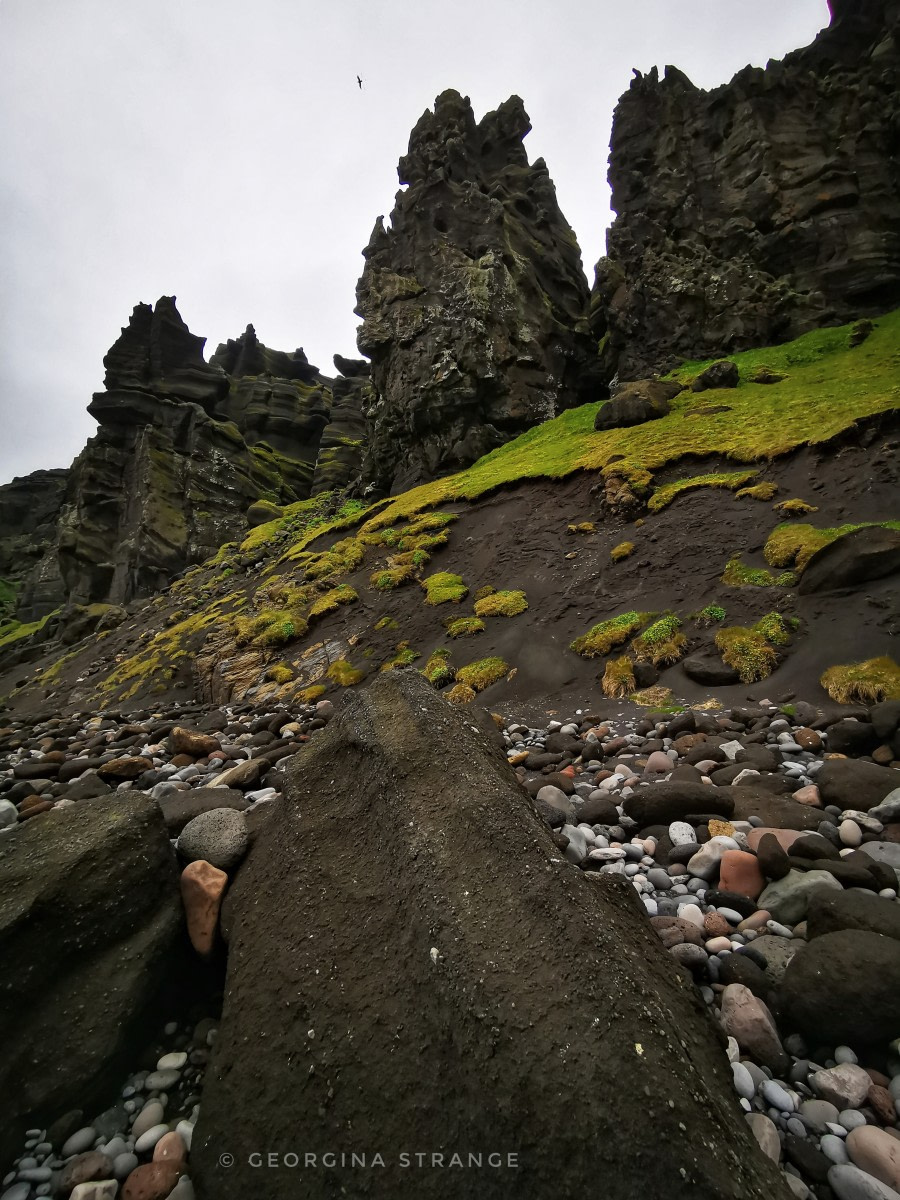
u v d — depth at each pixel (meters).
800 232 22.06
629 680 8.61
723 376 17.53
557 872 2.37
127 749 8.12
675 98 26.73
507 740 7.27
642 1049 1.78
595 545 12.70
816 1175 1.87
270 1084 2.14
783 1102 2.09
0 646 40.00
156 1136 2.19
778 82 24.47
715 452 13.27
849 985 2.29
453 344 24.25
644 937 2.46
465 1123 1.78
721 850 3.56
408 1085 1.94
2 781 6.80
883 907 2.67
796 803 4.10
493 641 11.24
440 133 29.67
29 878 2.64
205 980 2.91
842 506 10.11
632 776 5.32
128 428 41.06
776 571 9.41
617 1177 1.55
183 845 3.27
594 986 1.94
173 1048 2.60
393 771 2.96
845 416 12.17
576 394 26.84
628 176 27.30
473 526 16.05
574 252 32.31
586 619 10.66
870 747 5.20
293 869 2.89
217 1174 1.99
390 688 3.62
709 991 2.63
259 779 5.21
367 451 29.61
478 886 2.35
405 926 2.35
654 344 23.42
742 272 22.59
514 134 32.88
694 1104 1.69
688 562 10.73
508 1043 1.84
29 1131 2.19
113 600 35.66
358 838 2.88
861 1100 2.08
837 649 7.38
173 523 36.81
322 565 17.47
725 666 8.02
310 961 2.44
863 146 22.50
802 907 3.03
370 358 27.45
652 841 3.97
